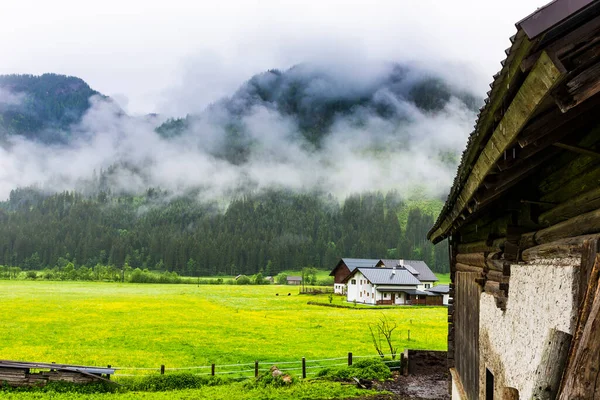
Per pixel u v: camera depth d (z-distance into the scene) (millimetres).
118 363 29734
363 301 90312
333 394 20219
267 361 30844
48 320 51000
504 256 6320
